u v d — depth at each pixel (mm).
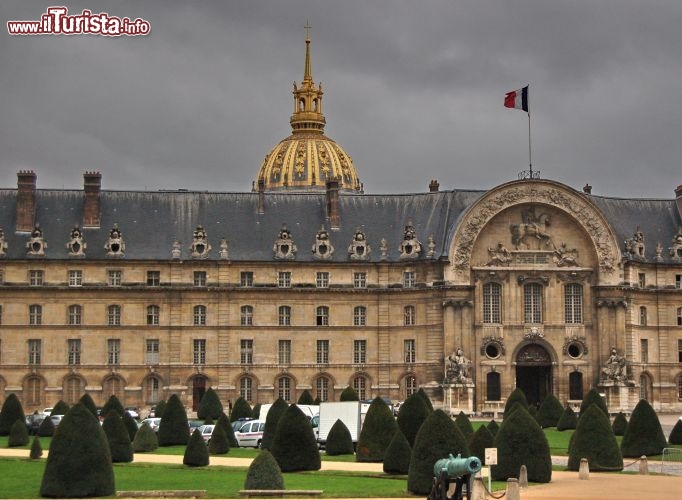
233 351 179500
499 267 179250
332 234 184625
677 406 185625
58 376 176750
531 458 94000
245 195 187750
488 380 178375
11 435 126125
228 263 179875
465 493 82250
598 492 87312
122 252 178750
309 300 181250
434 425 87625
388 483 93438
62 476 85375
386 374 180625
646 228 190375
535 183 180000
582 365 179375
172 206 184875
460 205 184875
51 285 177125
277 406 120562
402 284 181625
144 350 178250
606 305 179500
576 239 181250
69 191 184000
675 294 186625
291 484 92938
